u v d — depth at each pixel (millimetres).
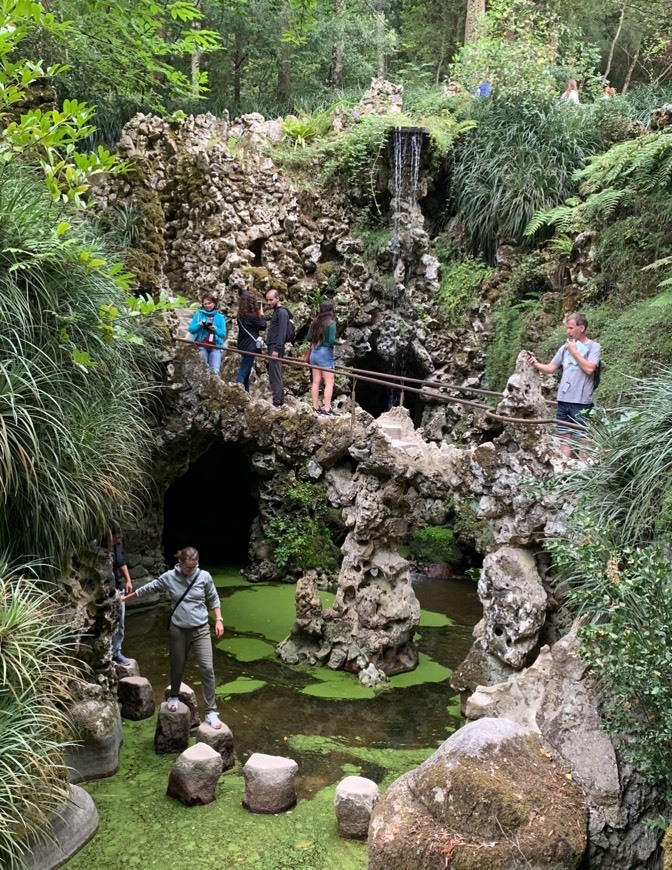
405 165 11750
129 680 5875
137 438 5770
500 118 11789
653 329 8070
